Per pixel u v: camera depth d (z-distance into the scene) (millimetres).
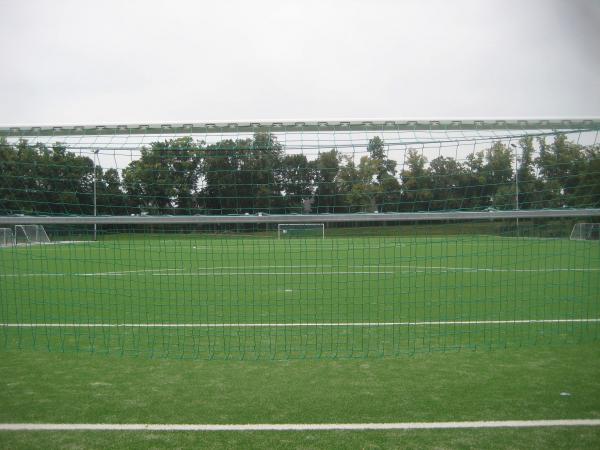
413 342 6719
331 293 11047
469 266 15766
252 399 4629
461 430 3953
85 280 12547
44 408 4426
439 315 8555
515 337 6949
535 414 4250
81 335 7207
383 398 4637
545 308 9117
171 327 7711
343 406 4449
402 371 5445
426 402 4527
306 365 5695
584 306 9297
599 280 12461
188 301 10117
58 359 5961
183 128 6473
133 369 5559
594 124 6531
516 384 4996
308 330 7484
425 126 6371
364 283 12578
